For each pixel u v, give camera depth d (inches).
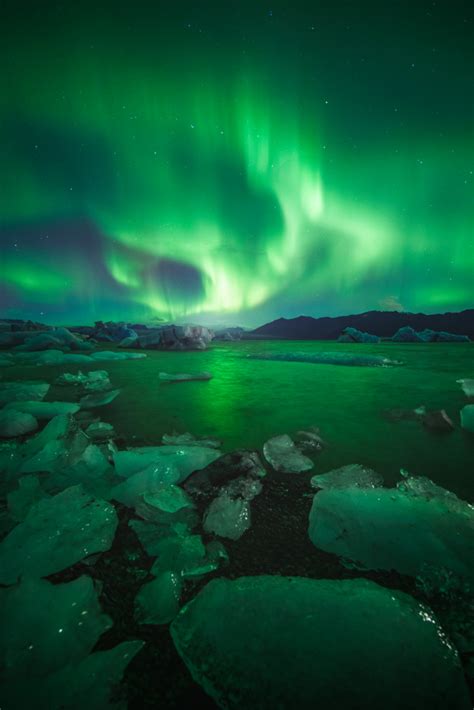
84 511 40.6
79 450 59.6
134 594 28.6
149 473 49.1
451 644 23.7
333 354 265.3
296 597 27.1
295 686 20.9
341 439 68.0
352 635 23.9
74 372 175.2
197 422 80.8
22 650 23.3
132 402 103.0
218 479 49.9
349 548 34.2
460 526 37.5
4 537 36.4
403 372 179.3
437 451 61.2
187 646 23.7
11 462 56.4
